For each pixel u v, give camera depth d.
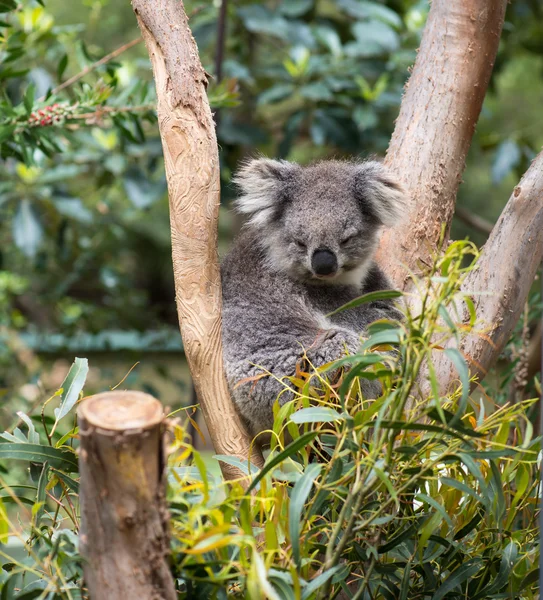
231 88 6.29
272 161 5.71
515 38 10.95
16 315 9.65
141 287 17.02
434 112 5.52
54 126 5.85
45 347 10.23
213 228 4.36
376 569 3.59
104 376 9.47
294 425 3.80
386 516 3.36
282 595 3.15
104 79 6.27
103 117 6.15
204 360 4.33
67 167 8.96
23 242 8.47
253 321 5.17
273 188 5.59
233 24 10.39
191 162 4.26
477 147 11.89
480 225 10.12
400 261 5.58
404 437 3.36
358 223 5.47
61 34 8.24
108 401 2.92
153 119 6.41
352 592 3.98
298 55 9.43
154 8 4.38
